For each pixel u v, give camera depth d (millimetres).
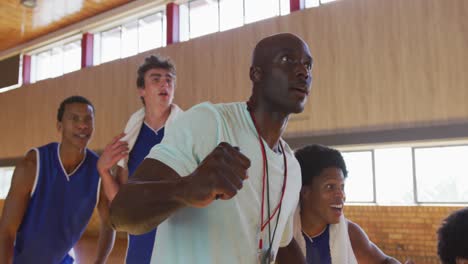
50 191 1551
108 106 8953
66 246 1629
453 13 5371
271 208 868
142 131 1771
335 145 6066
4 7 8742
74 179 1601
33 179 1527
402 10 5727
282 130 882
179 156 754
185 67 7797
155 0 8375
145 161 763
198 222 787
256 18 7289
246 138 830
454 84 5293
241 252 804
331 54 6230
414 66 5582
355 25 6074
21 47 10875
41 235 1551
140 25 8828
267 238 869
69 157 1593
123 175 1747
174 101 7848
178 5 8211
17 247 1557
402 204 5742
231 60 7277
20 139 10617
